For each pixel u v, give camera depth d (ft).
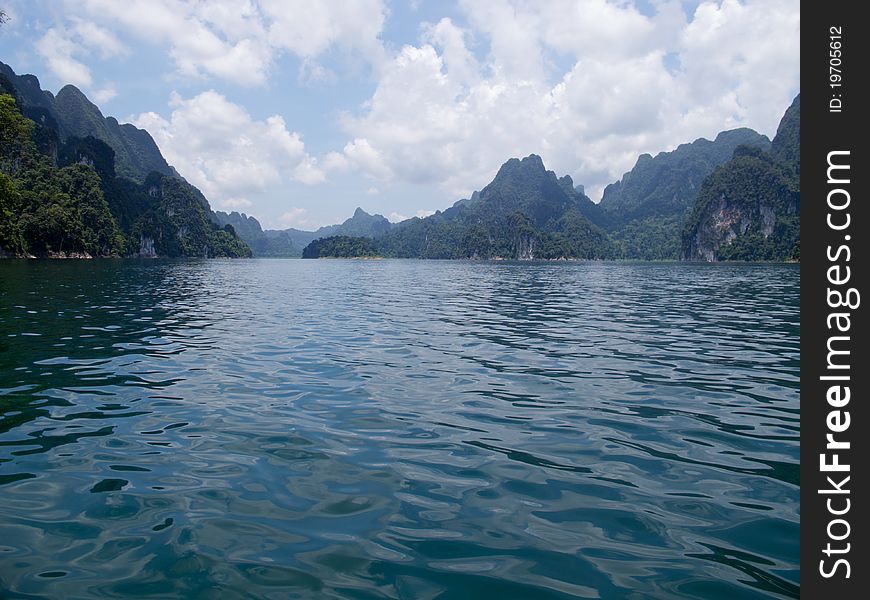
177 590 11.32
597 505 15.70
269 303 82.79
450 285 144.66
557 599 11.23
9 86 581.12
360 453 19.61
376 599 11.12
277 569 12.18
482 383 30.60
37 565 12.17
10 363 33.83
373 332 51.03
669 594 11.49
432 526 14.33
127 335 46.26
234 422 22.99
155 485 16.62
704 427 22.86
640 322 59.57
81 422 22.68
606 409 25.55
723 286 138.41
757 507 15.65
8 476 17.10
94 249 418.51
